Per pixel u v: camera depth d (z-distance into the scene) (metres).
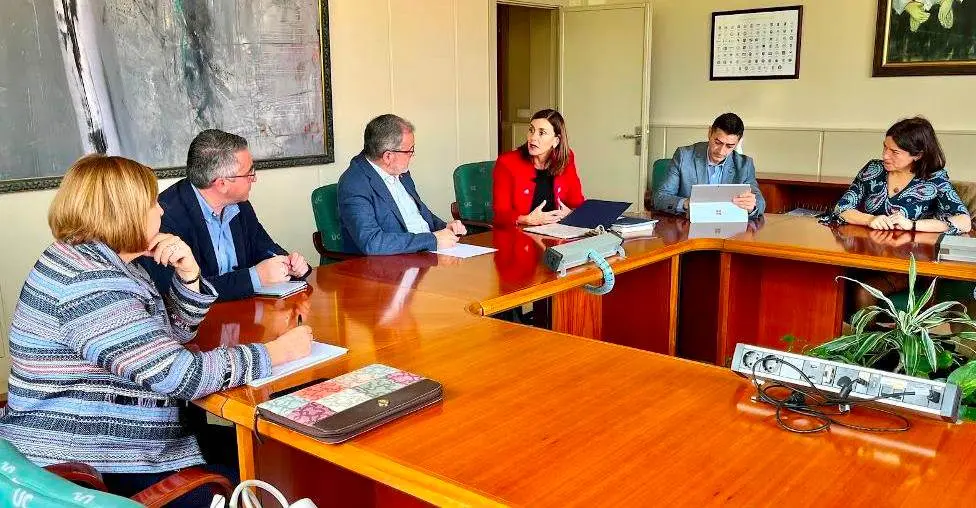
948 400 1.21
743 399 1.36
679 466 1.11
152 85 3.60
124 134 3.53
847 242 2.76
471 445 1.19
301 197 4.33
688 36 5.84
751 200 3.25
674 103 6.00
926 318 1.49
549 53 6.49
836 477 1.07
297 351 1.58
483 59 5.25
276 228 4.23
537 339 1.72
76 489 0.92
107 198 1.41
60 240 1.44
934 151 3.04
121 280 1.41
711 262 3.22
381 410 1.27
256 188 4.11
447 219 5.18
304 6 4.16
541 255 2.61
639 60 5.76
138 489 1.46
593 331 2.54
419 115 4.88
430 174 5.02
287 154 4.20
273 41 4.05
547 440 1.21
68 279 1.38
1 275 3.21
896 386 1.24
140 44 3.54
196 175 2.24
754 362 1.39
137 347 1.36
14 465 0.97
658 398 1.37
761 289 3.04
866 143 5.18
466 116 5.19
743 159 3.59
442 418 1.30
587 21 5.93
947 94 4.87
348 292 2.16
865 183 3.25
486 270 2.41
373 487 1.63
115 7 3.43
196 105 3.78
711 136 3.45
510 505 1.01
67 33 3.29
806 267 2.90
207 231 2.31
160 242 1.61
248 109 4.00
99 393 1.44
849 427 1.24
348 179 2.82
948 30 4.79
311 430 1.21
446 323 1.85
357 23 4.45
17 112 3.18
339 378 1.42
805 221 3.25
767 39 5.48
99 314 1.36
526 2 5.66
